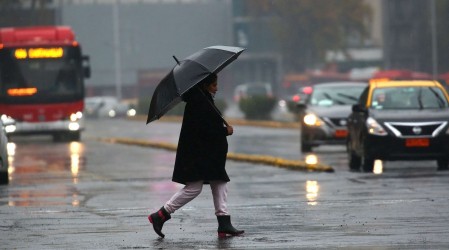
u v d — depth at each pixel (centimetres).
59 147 7312
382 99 4644
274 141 7500
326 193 3506
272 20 17900
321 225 2658
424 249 2211
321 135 5912
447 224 2616
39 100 8106
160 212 2517
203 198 3450
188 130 2512
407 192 3450
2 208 3275
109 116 17075
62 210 3186
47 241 2484
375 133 4422
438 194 3362
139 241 2452
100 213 3083
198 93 2511
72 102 8156
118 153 6306
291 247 2291
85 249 2341
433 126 4425
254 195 3509
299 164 4622
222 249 2292
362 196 3366
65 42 8181
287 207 3108
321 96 6212
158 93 2508
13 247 2394
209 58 2530
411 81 4778
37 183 4262
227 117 13438
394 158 4419
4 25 16488
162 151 6438
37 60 8125
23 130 8088
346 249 2236
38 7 17225
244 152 6125
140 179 4338
